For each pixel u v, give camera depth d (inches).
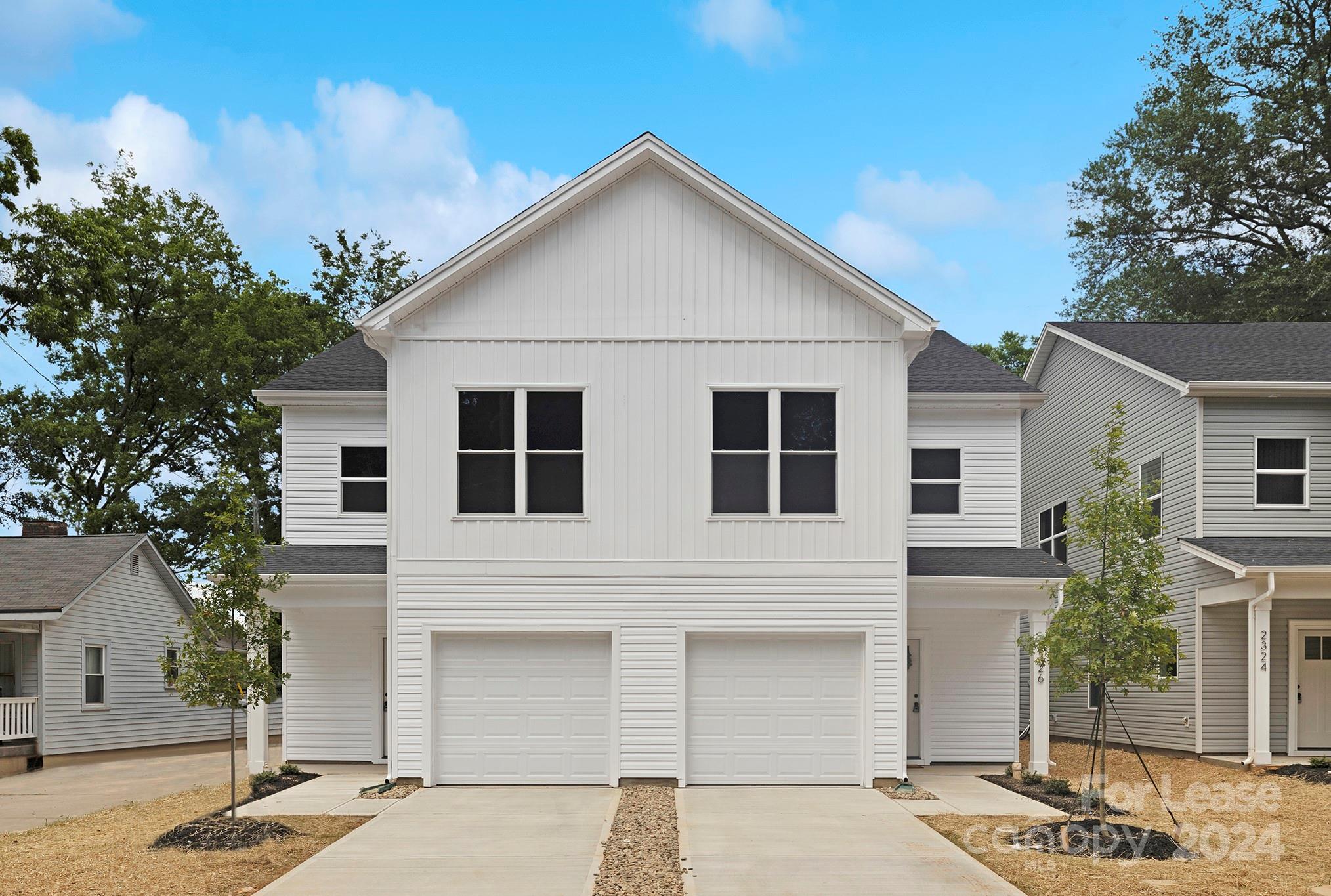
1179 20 1601.9
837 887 380.8
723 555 626.5
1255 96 1573.6
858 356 637.9
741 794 588.7
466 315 639.1
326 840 470.9
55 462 1496.1
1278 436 775.7
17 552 1095.6
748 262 641.6
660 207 644.1
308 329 1556.3
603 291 641.0
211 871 412.8
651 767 615.2
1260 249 1596.9
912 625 746.8
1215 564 722.8
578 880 391.5
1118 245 1669.5
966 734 740.7
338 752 738.8
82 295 1025.5
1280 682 754.2
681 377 636.1
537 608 624.1
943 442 758.5
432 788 610.2
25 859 445.1
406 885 385.7
